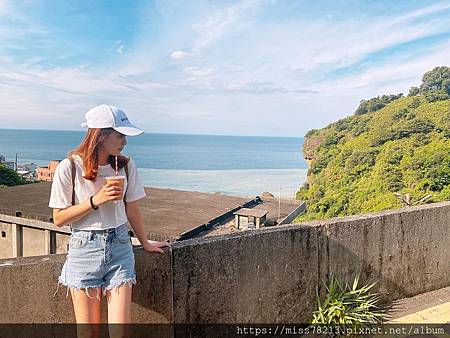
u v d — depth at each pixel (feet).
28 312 7.04
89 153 6.22
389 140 127.03
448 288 12.78
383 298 11.62
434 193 87.30
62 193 6.22
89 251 6.37
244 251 9.26
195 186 250.16
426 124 124.36
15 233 48.49
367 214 11.60
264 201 72.38
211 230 47.24
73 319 7.46
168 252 8.23
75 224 6.45
